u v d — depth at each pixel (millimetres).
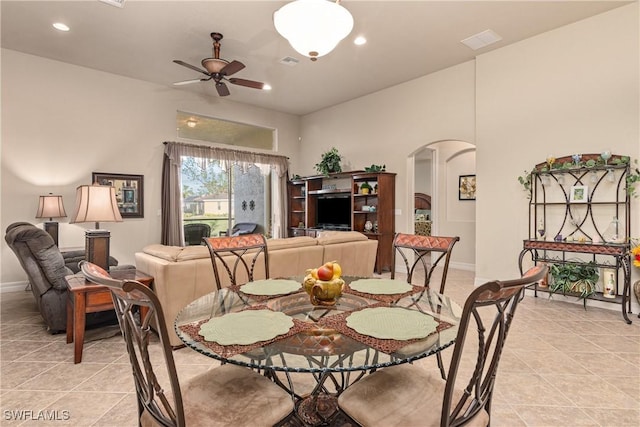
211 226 6742
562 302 3934
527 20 3842
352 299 1717
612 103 3666
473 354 2617
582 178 3900
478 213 4742
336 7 2271
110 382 2201
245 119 6957
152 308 1006
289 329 1324
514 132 4383
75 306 2455
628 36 3562
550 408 1935
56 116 4906
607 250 3467
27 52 4637
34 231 2859
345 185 6875
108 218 2854
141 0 3445
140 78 5570
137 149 5617
